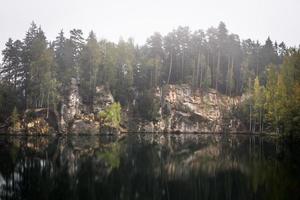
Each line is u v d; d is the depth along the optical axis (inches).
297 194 906.1
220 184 1076.5
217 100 4288.9
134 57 4340.6
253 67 4643.2
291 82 2470.5
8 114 3139.8
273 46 4987.7
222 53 4640.8
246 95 4175.7
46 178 1147.9
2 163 1421.0
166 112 4067.4
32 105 3218.5
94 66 3718.0
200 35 4741.6
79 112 3449.8
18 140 2506.2
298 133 2188.7
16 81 3344.0
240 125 4101.9
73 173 1246.9
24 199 878.4
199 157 1716.3
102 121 3535.9
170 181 1130.7
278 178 1140.5
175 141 2770.7
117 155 1781.5
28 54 3312.0
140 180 1146.7
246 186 1033.5
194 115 4121.6
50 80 3174.2
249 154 1830.7
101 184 1077.8
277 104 2645.2
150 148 2165.4
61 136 3075.8
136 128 3895.2
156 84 4229.8
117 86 3976.4
